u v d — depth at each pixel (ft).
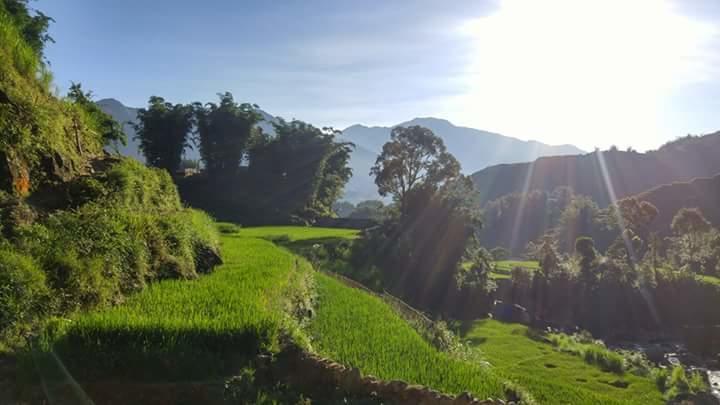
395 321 44.42
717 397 79.61
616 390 77.41
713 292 163.73
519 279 169.99
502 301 158.81
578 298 162.09
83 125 49.11
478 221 157.17
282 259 52.65
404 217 166.61
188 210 58.85
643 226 220.84
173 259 37.78
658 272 175.32
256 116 211.82
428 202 159.94
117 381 20.77
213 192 204.33
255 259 52.06
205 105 207.92
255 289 34.40
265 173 217.77
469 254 163.94
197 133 208.64
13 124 32.81
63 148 39.99
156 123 196.54
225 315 26.50
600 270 168.14
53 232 27.27
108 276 28.84
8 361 19.61
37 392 18.38
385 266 137.90
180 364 22.12
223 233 102.27
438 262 146.72
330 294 55.98
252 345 24.94
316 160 220.84
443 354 36.94
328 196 246.68
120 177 39.81
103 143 63.72
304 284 49.49
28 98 36.35
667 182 449.06
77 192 35.22
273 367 24.66
